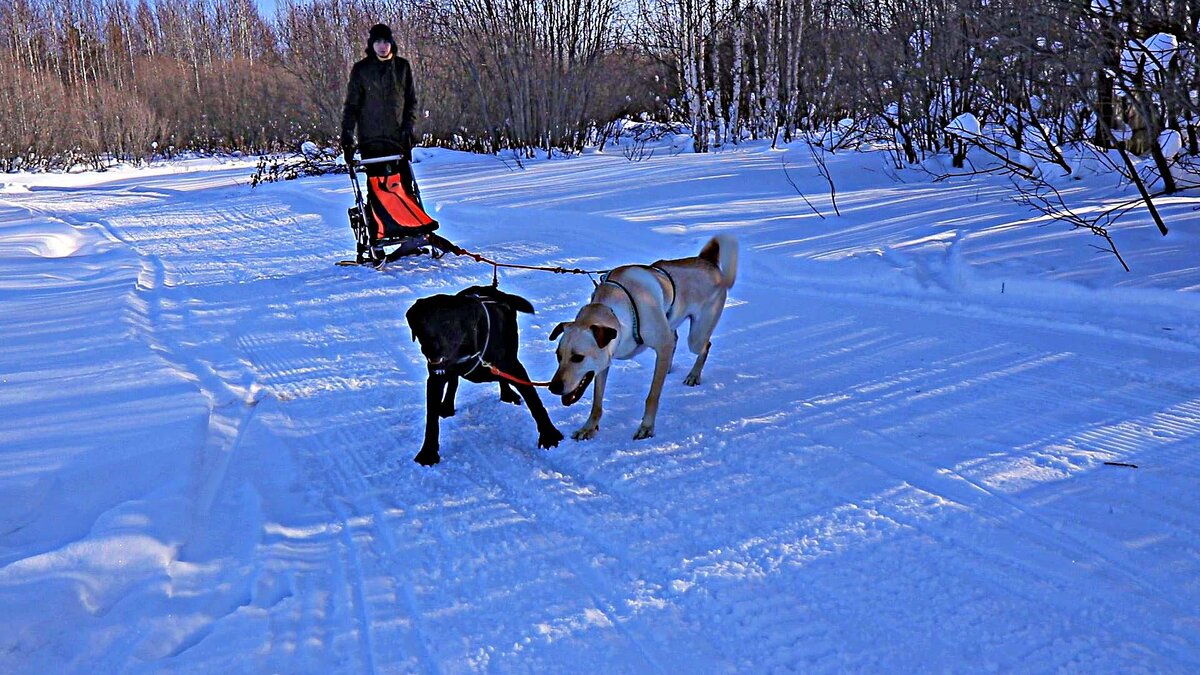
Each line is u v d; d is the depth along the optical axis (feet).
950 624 9.82
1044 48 26.32
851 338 19.98
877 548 11.39
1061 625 9.71
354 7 99.30
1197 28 24.16
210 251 35.32
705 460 14.30
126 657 9.48
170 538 11.91
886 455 14.05
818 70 58.23
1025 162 39.32
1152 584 10.34
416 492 13.66
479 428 16.28
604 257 29.84
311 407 17.37
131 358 19.67
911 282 23.75
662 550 11.59
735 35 72.54
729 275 17.24
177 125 136.56
